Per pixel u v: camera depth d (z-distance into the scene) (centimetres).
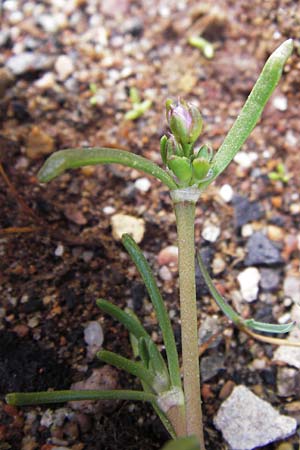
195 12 7
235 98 6
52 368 5
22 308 5
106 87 7
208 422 5
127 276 5
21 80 6
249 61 7
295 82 6
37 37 7
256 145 6
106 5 7
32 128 6
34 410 5
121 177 6
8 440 5
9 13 7
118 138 6
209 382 5
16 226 6
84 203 6
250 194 6
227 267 6
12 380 5
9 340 5
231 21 7
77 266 5
